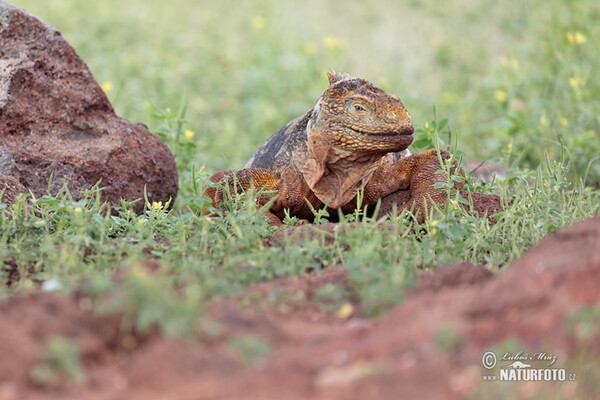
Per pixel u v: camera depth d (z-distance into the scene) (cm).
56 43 1305
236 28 2917
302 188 1238
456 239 940
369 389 591
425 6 3047
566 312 639
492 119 2153
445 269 823
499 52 2664
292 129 1292
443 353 618
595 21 2289
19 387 610
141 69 2395
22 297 728
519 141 1800
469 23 2875
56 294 716
